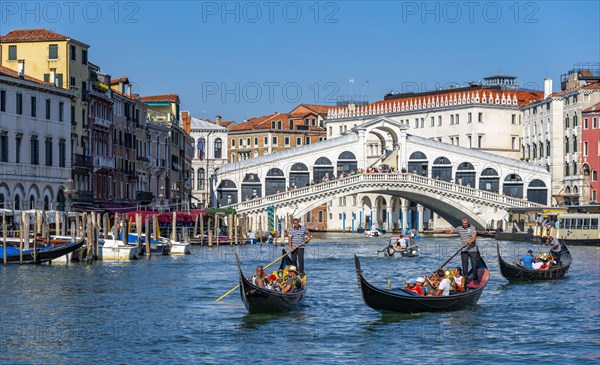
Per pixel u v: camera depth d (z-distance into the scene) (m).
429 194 104.94
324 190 101.69
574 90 114.44
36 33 80.44
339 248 84.25
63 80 79.56
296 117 164.00
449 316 36.50
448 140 135.88
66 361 28.94
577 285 48.03
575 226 89.56
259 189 111.94
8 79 70.69
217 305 39.62
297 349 30.64
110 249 62.72
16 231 62.00
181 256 68.25
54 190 77.00
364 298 35.06
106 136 88.06
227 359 29.27
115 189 90.44
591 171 112.31
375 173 102.94
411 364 28.83
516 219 102.81
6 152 70.94
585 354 30.22
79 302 40.41
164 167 108.12
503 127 133.12
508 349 30.88
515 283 48.84
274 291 36.09
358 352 30.28
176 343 31.42
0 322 35.19
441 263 65.19
